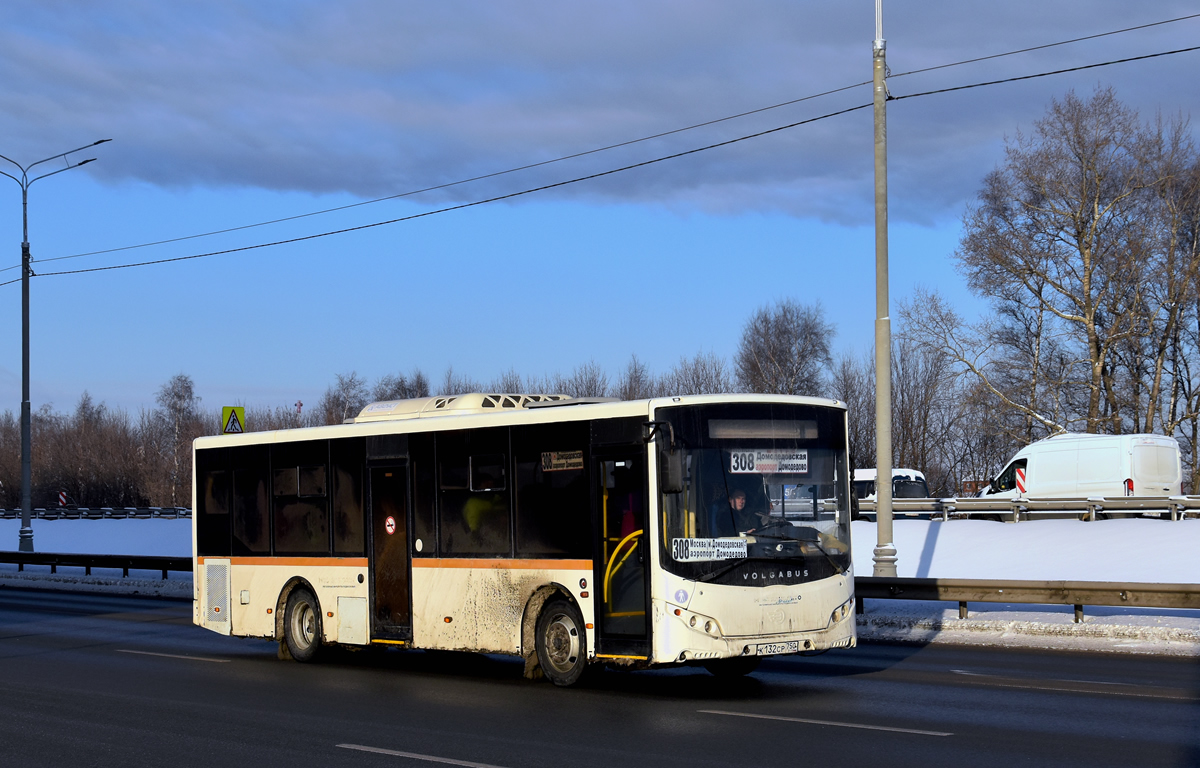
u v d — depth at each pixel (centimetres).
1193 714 1054
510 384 7344
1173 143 4825
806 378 7581
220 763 944
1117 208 4916
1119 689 1205
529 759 920
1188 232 4953
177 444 11706
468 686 1347
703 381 6881
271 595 1661
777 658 1543
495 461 1372
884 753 904
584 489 1270
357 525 1541
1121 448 3638
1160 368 5012
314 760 941
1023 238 4978
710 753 921
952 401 6188
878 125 1994
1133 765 842
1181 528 3056
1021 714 1066
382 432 1514
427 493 1450
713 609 1173
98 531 5797
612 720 1090
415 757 940
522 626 1327
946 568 2798
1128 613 1898
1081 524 3344
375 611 1510
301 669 1548
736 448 1221
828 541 1262
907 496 4450
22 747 1030
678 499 1183
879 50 1994
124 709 1230
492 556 1365
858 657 1541
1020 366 5094
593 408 1266
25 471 3744
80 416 13162
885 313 1991
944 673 1358
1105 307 5022
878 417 1983
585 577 1259
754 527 1215
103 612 2473
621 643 1219
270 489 1677
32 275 3831
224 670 1547
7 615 2417
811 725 1034
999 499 3734
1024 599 1714
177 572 3456
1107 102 4834
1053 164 4872
